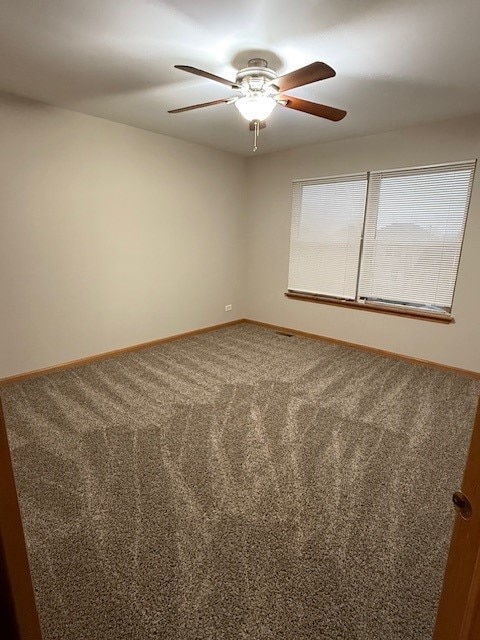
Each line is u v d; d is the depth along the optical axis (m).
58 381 3.23
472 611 0.48
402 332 3.86
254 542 1.60
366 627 1.27
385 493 1.92
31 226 3.08
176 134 3.85
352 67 2.22
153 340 4.26
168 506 1.79
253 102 2.17
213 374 3.45
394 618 1.31
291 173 4.49
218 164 4.55
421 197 3.54
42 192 3.09
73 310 3.49
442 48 1.97
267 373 3.49
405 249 3.73
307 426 2.56
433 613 1.32
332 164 4.10
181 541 1.60
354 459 2.20
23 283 3.12
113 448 2.26
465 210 3.30
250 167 4.91
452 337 3.54
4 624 0.47
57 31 1.88
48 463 2.11
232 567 1.48
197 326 4.76
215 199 4.61
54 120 3.06
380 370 3.60
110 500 1.83
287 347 4.28
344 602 1.36
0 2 1.63
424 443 2.38
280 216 4.71
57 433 2.41
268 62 2.19
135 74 2.39
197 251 4.53
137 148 3.69
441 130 3.31
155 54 2.12
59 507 1.78
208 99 2.84
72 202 3.30
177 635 1.24
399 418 2.69
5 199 2.90
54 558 1.51
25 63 2.25
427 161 3.44
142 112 3.16
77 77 2.46
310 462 2.16
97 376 3.36
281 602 1.35
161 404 2.84
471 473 0.50
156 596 1.36
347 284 4.23
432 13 1.67
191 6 1.66
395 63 2.16
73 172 3.26
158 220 4.03
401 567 1.50
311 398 2.98
